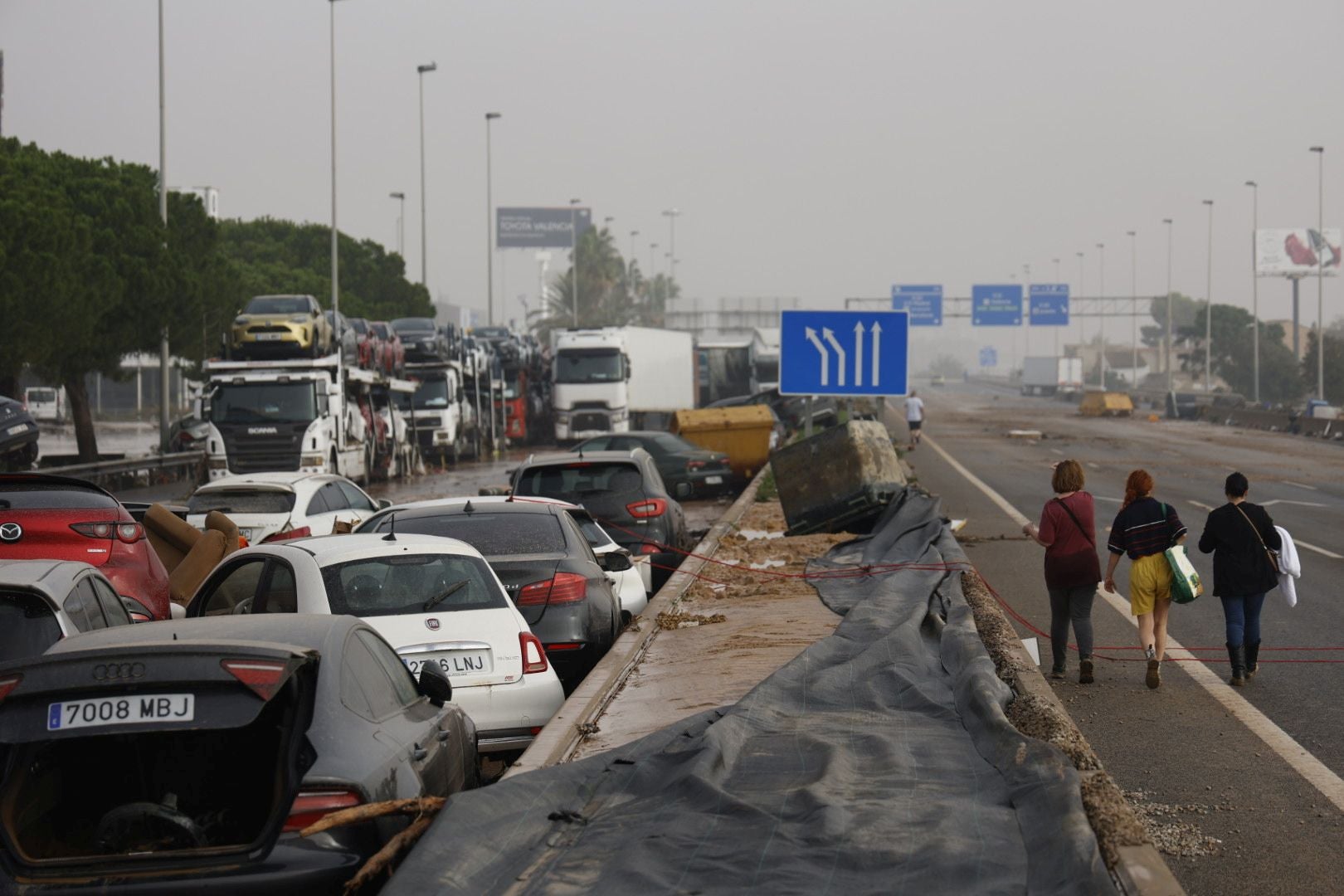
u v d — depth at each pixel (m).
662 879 11.13
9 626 15.91
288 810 10.90
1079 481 22.97
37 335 74.31
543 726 18.00
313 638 12.20
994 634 22.50
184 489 77.88
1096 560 22.70
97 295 80.81
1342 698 21.19
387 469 84.00
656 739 15.40
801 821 12.45
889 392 46.28
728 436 76.50
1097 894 10.34
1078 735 15.38
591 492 34.91
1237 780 16.61
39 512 23.31
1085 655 22.61
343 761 11.20
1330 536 44.81
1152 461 86.56
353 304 153.88
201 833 11.29
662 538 34.72
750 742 15.65
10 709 10.67
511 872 11.47
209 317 95.31
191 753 12.20
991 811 12.72
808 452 42.62
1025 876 11.06
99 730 10.58
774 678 18.45
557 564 22.06
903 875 11.12
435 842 11.32
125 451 112.56
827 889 10.87
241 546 31.28
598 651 22.06
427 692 14.40
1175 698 21.34
